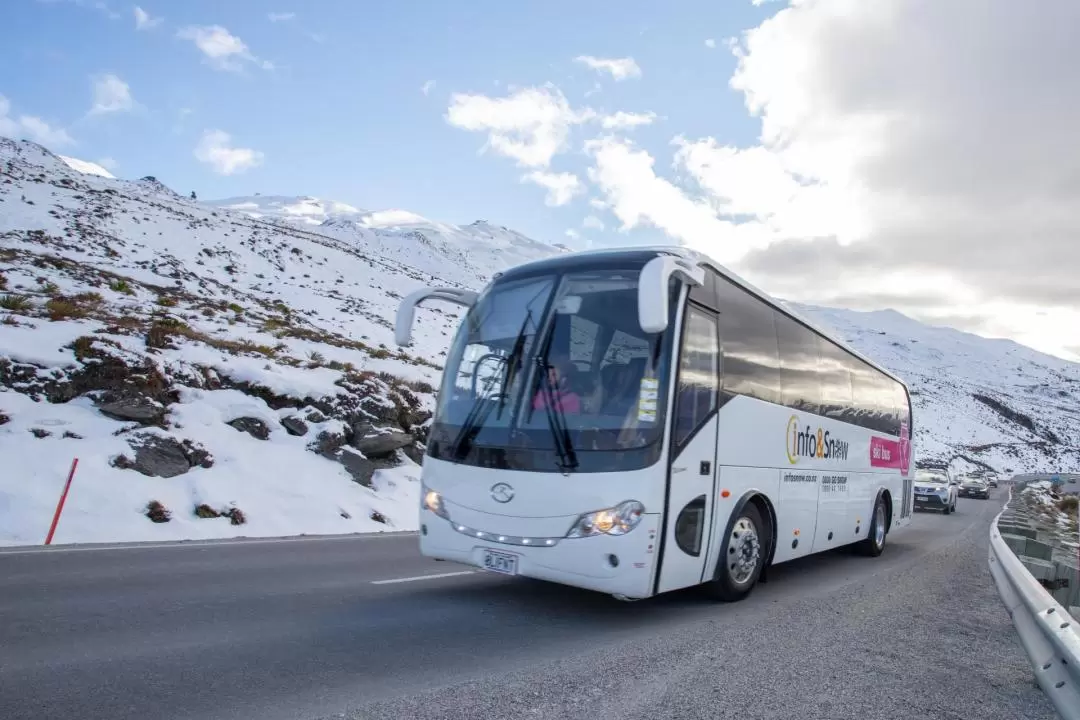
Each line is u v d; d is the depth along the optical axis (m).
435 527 6.79
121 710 3.94
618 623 6.54
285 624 5.93
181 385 15.12
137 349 15.70
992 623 7.57
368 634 5.73
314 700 4.21
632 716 4.19
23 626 5.50
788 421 9.05
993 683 5.40
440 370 30.86
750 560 7.84
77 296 25.98
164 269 59.12
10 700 4.01
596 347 6.56
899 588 9.47
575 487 6.08
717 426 7.20
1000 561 7.43
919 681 5.29
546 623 6.41
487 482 6.48
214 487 12.33
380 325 63.56
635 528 5.96
